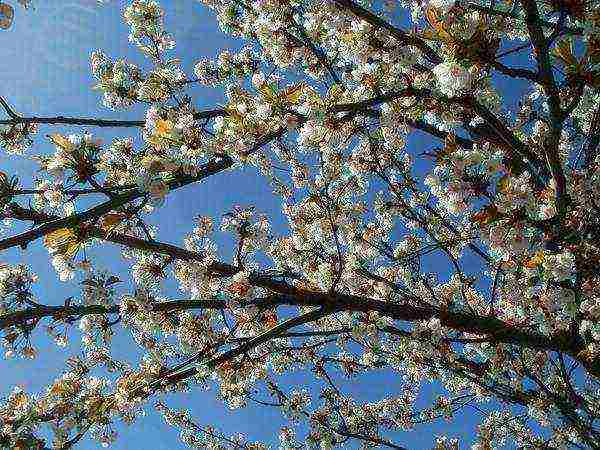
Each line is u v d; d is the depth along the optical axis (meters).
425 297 7.88
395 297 7.14
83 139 3.76
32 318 4.75
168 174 3.90
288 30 5.99
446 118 4.56
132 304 5.11
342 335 7.43
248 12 7.40
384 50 4.41
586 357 4.96
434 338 5.57
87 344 5.62
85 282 4.82
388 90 4.43
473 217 3.72
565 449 6.25
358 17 4.50
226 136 4.11
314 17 5.17
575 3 3.52
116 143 5.79
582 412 6.23
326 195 5.62
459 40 3.51
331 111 4.04
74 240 4.24
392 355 7.14
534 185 4.93
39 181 4.49
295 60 6.38
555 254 4.16
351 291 7.00
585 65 3.72
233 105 4.24
